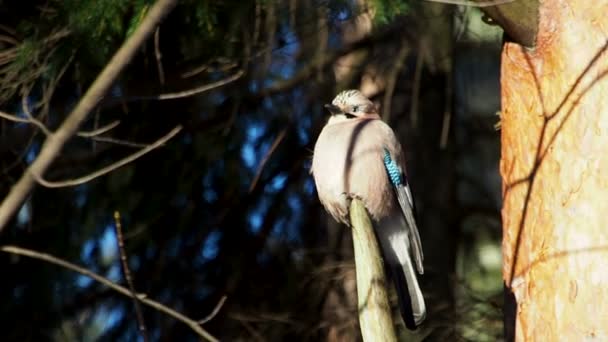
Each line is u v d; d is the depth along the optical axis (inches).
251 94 497.0
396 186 411.5
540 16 325.4
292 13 460.8
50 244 490.9
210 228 509.7
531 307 319.3
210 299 506.6
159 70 430.9
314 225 514.9
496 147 579.5
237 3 433.7
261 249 509.7
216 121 499.8
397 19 508.7
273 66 500.4
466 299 499.8
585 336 307.1
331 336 486.6
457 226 543.8
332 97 520.4
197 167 502.9
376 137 405.4
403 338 478.3
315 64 502.3
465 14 527.8
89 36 397.7
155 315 506.0
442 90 543.2
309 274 494.3
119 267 502.0
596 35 319.9
